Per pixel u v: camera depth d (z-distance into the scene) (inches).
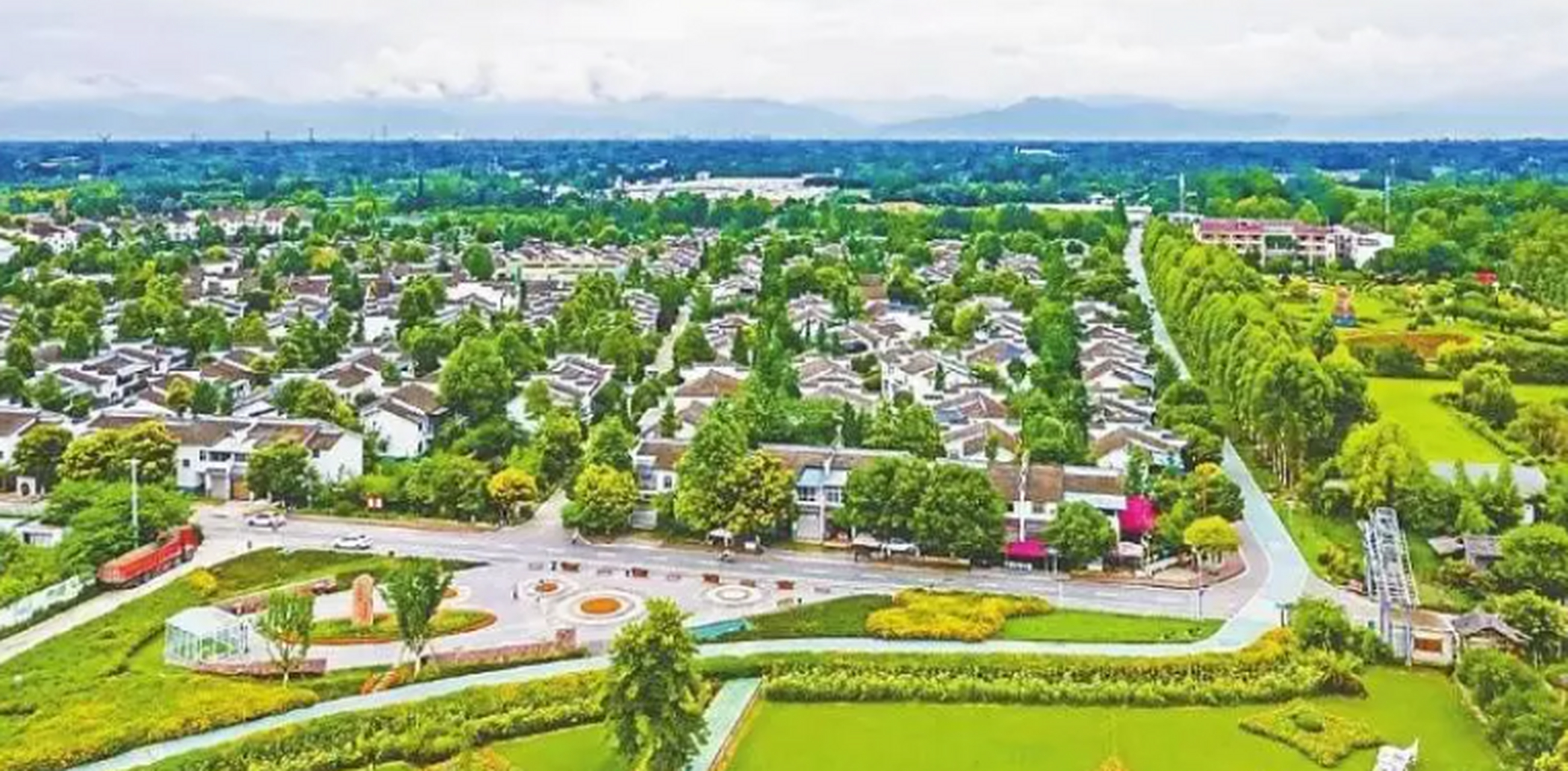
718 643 6186.0
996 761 5142.7
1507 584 6781.5
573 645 6063.0
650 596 6865.2
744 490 7564.0
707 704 5561.0
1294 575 7199.8
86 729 5167.3
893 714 5590.6
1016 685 5718.5
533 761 5128.0
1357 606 6756.9
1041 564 7317.9
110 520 7062.0
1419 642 6028.5
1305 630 6038.4
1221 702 5654.5
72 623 6402.6
